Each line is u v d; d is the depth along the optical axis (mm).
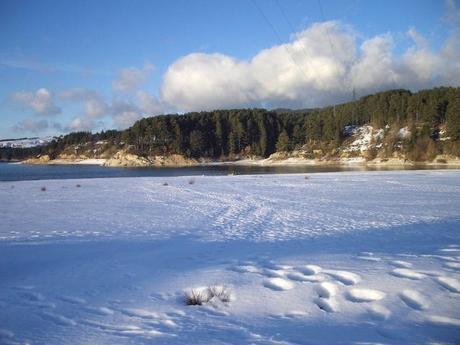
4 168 109750
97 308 5184
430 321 4484
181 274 6719
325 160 117875
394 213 14656
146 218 14008
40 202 19203
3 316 4926
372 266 6703
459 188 24469
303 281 6066
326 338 4074
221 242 9719
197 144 140125
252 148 147500
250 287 5855
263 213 15039
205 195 22125
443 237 10039
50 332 4410
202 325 4527
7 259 7918
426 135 98312
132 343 4062
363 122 142250
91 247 9125
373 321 4527
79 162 145875
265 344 3939
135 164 124125
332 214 14555
